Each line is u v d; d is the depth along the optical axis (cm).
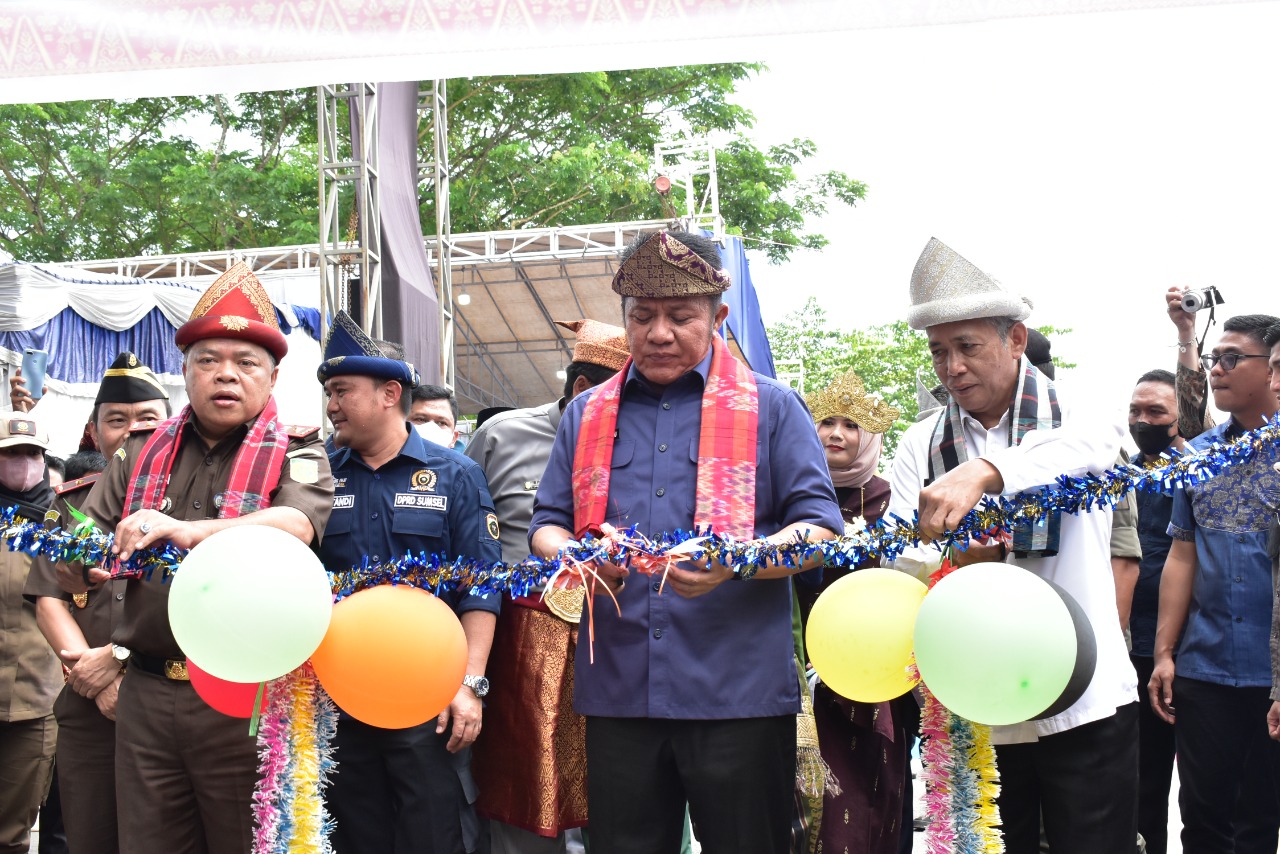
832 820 346
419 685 254
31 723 484
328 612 247
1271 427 243
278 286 1401
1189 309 450
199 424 334
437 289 1176
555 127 2117
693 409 294
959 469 261
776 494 290
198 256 1477
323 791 335
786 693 279
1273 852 414
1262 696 401
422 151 2038
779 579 286
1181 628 434
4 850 482
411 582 270
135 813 311
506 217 2030
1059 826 291
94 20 400
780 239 2205
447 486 363
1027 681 225
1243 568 405
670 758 280
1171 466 246
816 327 2711
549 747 366
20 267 1009
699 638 277
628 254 288
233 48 398
